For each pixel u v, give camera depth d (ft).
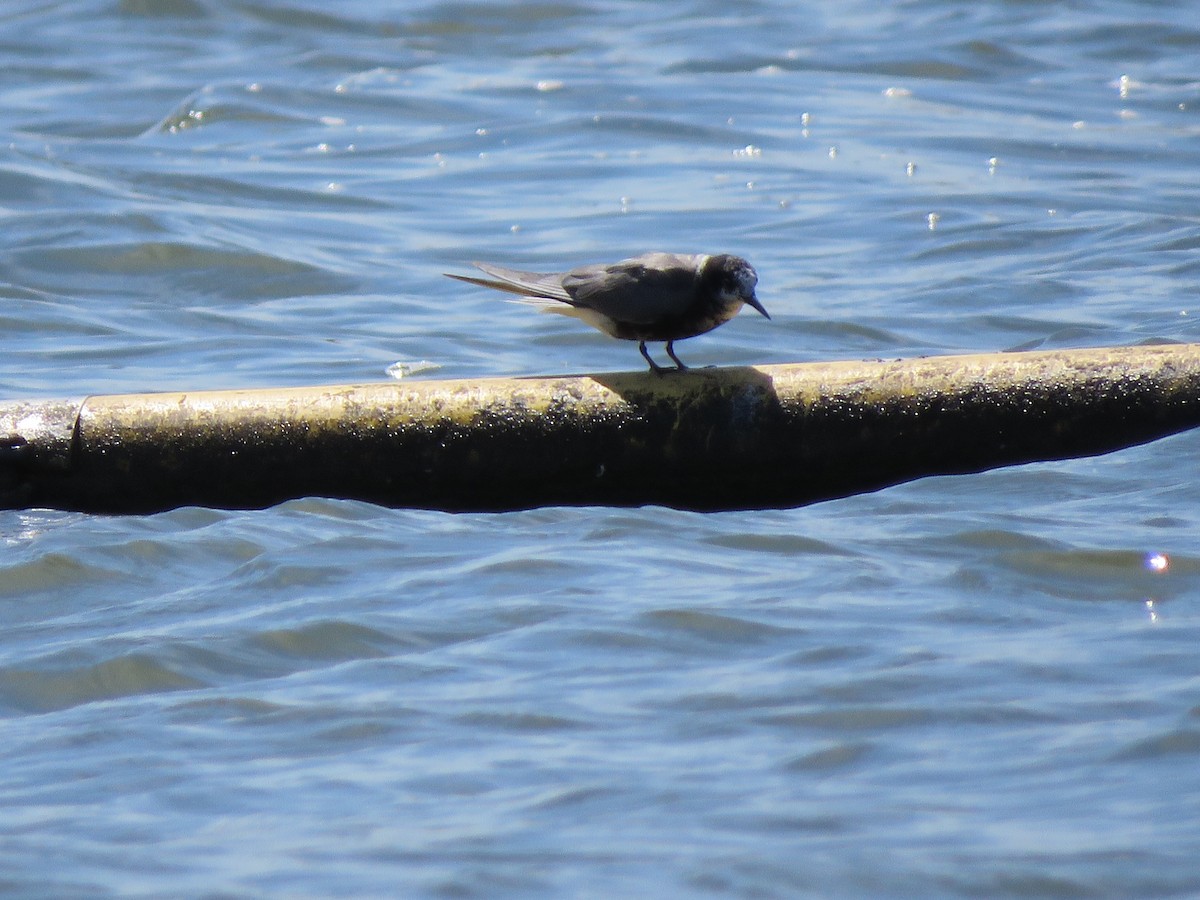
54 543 38.42
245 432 42.19
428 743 25.81
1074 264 71.61
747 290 39.81
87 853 22.17
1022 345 59.41
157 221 79.36
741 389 41.29
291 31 139.85
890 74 122.01
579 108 110.83
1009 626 30.25
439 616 31.99
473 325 64.95
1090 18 136.46
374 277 73.05
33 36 138.00
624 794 23.57
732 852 21.56
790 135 102.73
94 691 29.19
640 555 36.04
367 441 41.93
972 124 105.40
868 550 35.88
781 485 41.73
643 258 40.63
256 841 22.48
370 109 111.96
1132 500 38.24
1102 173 91.91
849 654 28.86
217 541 38.27
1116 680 27.12
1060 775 23.61
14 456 42.27
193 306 69.15
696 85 117.91
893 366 41.70
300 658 30.25
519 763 24.81
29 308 67.36
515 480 41.78
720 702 26.91
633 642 29.99
